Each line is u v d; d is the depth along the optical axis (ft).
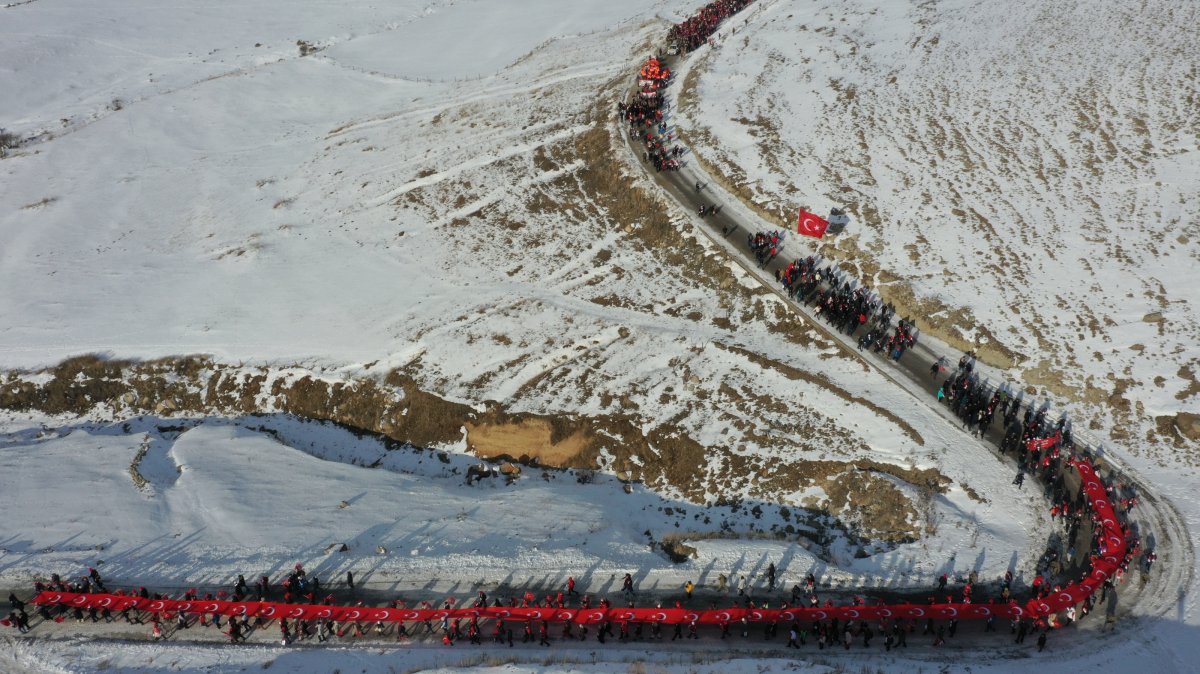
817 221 150.10
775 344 133.69
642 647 88.43
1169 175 152.15
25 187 214.28
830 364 127.65
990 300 132.57
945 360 125.80
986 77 194.59
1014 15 223.10
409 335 147.02
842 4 248.32
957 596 90.38
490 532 107.14
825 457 113.50
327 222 187.32
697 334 138.62
